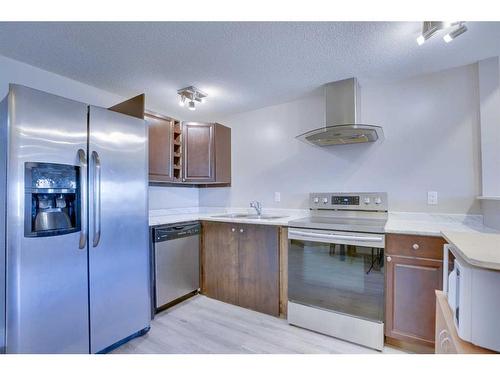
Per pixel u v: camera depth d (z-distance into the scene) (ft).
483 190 6.52
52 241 4.93
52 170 4.96
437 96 7.27
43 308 4.80
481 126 6.60
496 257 2.66
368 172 8.27
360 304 6.27
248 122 10.80
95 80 7.86
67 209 5.30
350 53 6.36
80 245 5.35
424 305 5.64
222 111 10.84
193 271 9.11
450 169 7.09
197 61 6.74
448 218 7.07
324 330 6.68
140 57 6.56
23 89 4.61
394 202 7.82
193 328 7.06
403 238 5.87
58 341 5.00
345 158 8.66
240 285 8.41
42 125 4.83
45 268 4.84
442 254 5.48
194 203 11.87
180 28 5.38
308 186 9.39
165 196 10.62
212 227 9.12
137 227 6.51
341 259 6.54
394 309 5.95
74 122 5.30
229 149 11.19
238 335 6.69
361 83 8.05
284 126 9.91
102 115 5.78
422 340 5.64
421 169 7.46
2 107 5.05
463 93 6.95
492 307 2.72
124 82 8.02
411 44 5.96
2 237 4.78
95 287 5.61
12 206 4.49
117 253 6.05
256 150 10.59
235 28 5.40
